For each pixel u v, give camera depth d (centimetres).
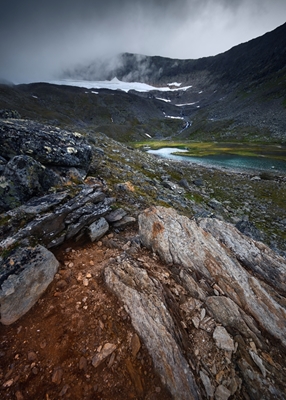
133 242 1276
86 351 739
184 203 2966
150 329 789
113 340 775
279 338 845
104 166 3094
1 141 1586
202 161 8500
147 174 4203
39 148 1652
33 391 635
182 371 713
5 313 772
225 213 3231
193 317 880
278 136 14162
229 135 17238
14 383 642
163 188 3419
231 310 897
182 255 1118
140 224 1288
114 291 914
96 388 666
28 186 1303
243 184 4938
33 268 887
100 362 715
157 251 1167
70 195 1403
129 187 2403
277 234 2759
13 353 707
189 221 1289
